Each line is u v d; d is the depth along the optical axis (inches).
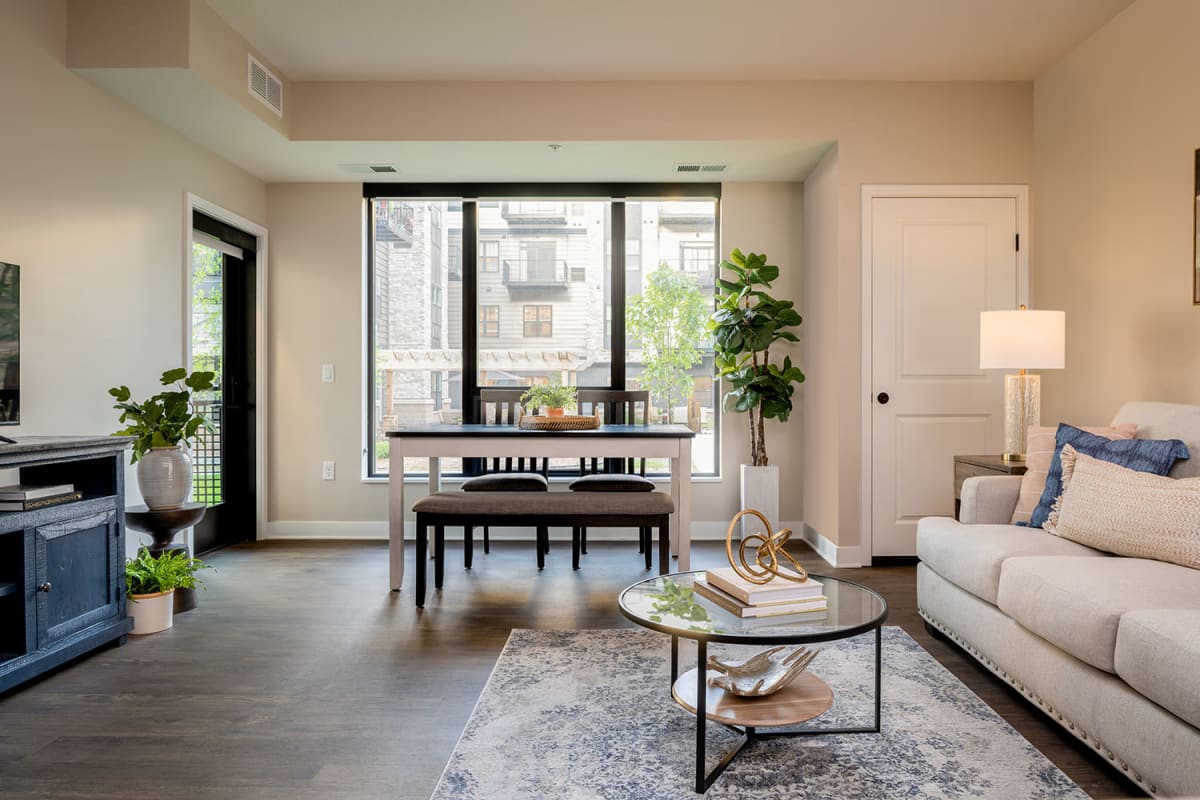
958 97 161.0
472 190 192.2
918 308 161.9
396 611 127.3
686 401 196.4
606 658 103.5
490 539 189.5
